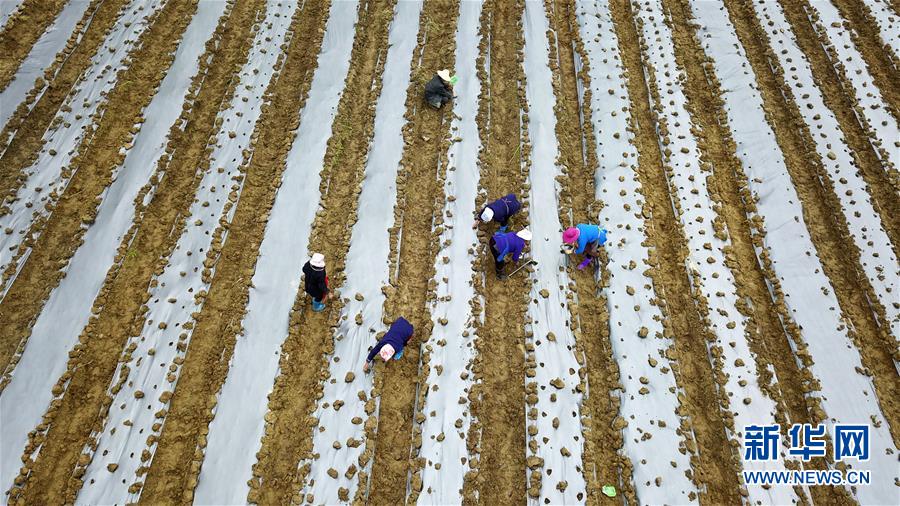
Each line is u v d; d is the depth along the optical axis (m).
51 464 5.85
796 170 8.72
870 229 7.98
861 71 9.88
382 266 7.50
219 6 10.48
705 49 10.52
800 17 10.90
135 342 6.68
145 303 6.98
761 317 7.30
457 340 6.88
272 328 6.90
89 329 6.72
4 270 7.09
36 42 9.42
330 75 9.73
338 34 10.40
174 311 6.96
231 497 5.76
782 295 7.41
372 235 7.79
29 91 8.81
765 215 8.26
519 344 6.92
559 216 8.13
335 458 6.02
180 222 7.74
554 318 7.14
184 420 6.23
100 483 5.76
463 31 10.59
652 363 6.77
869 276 7.54
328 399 6.39
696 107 9.67
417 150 8.86
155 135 8.57
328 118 9.12
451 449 6.11
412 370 6.68
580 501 5.86
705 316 7.21
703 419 6.49
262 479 5.90
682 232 8.00
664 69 10.10
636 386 6.61
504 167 8.73
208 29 10.08
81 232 7.53
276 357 6.68
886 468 6.11
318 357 6.76
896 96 9.55
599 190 8.42
